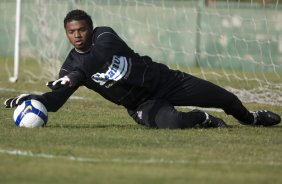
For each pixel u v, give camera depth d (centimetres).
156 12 5781
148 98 2528
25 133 2344
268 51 5309
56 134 2344
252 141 2314
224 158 1986
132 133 2409
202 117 2544
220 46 5619
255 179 1723
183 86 2538
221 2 5719
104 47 2412
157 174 1756
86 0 5719
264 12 4894
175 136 2348
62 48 5494
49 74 4900
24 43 6138
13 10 6381
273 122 2698
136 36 5800
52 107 2517
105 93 2488
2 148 2084
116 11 5816
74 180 1689
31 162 1894
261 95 3925
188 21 5734
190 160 1942
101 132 2430
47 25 5122
